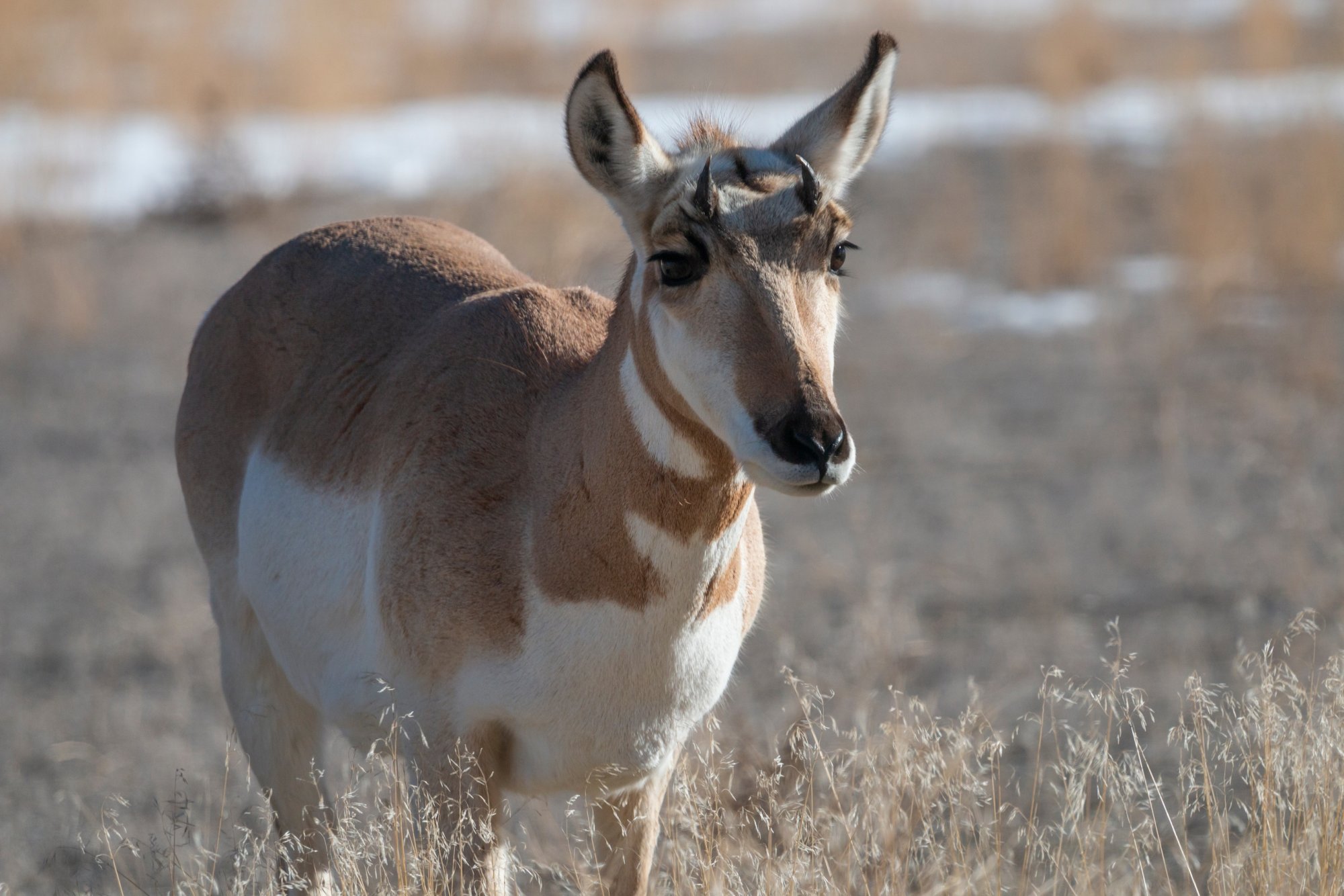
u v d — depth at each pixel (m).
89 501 39.31
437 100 81.94
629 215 16.17
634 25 105.56
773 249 14.93
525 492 16.45
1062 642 28.41
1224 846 17.69
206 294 55.97
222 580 20.58
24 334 52.62
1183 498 35.69
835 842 18.75
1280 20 86.00
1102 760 17.97
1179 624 28.84
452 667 16.55
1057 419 41.94
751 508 17.58
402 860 15.96
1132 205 61.84
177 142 72.69
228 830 22.05
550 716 16.12
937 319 51.22
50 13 97.62
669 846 18.61
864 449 40.66
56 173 66.75
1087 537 33.78
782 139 17.05
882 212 62.81
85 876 21.59
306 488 18.91
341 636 18.22
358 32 96.31
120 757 26.06
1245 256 52.28
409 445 17.47
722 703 23.69
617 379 15.77
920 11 110.50
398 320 19.56
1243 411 41.56
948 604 30.48
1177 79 75.19
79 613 32.53
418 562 16.70
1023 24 104.81
